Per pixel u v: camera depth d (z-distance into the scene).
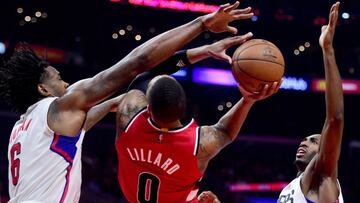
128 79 3.14
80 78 18.17
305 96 20.80
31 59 3.47
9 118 15.72
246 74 3.18
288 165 19.38
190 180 3.28
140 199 3.36
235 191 17.34
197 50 3.34
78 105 3.17
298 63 20.08
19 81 3.45
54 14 17.70
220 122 3.41
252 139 19.58
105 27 18.38
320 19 18.08
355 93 19.89
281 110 20.95
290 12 17.91
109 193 14.86
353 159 19.06
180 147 3.18
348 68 19.98
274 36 18.75
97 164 15.82
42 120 3.23
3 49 17.23
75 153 3.23
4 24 17.44
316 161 3.84
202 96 19.94
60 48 18.08
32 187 3.18
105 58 18.62
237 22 18.11
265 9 17.70
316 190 3.85
